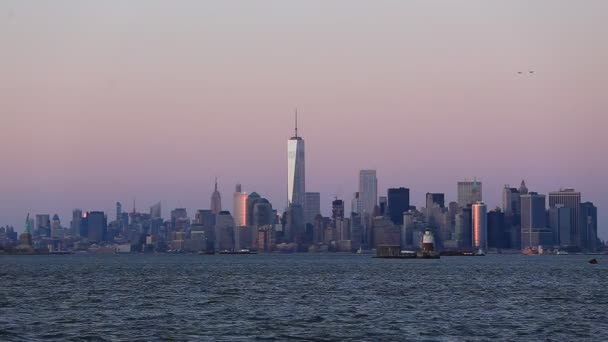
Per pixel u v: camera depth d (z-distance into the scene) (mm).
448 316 137000
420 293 191875
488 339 109875
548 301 167875
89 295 186250
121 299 173375
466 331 117500
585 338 111188
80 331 116625
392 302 164500
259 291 199375
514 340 109062
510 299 173125
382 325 124312
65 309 149625
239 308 151125
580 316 137375
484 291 199875
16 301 168375
